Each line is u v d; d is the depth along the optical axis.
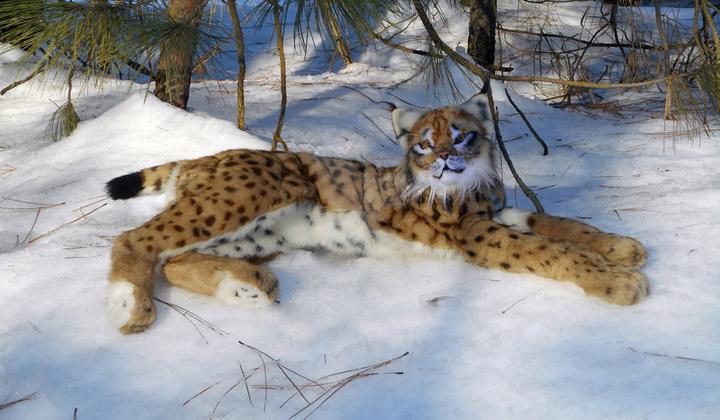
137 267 2.63
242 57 3.37
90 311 2.64
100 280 2.74
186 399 2.40
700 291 2.59
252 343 2.54
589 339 2.47
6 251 2.91
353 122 3.80
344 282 2.74
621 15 5.13
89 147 3.45
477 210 2.85
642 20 5.03
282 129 3.65
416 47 5.21
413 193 2.83
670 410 2.27
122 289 2.59
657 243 2.81
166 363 2.49
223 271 2.65
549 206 3.13
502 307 2.60
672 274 2.66
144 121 3.50
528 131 3.88
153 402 2.39
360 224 2.88
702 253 2.73
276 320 2.61
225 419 2.35
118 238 2.69
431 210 2.83
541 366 2.41
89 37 3.06
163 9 3.11
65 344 2.54
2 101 4.00
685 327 2.48
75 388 2.43
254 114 3.81
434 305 2.63
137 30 3.05
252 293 2.64
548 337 2.49
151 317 2.58
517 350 2.46
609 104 4.26
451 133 2.79
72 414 2.37
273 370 2.46
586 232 2.77
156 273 2.71
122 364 2.49
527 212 2.89
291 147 3.50
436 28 5.45
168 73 3.20
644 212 3.00
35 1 3.05
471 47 4.38
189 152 3.36
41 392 2.42
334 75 4.78
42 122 3.81
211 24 3.20
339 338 2.54
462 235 2.80
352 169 2.91
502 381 2.38
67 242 2.90
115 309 2.58
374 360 2.47
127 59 3.11
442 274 2.76
